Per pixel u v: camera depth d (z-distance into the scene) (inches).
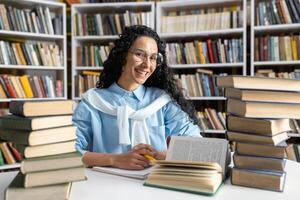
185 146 31.2
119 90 48.4
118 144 44.7
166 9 104.6
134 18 100.4
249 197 24.4
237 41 93.4
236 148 28.0
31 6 100.3
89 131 45.7
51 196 22.6
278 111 26.5
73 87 103.5
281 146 26.3
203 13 99.9
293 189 26.5
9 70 97.3
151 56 46.4
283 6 89.1
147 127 46.2
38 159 22.0
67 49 106.9
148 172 31.0
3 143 87.1
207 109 96.7
